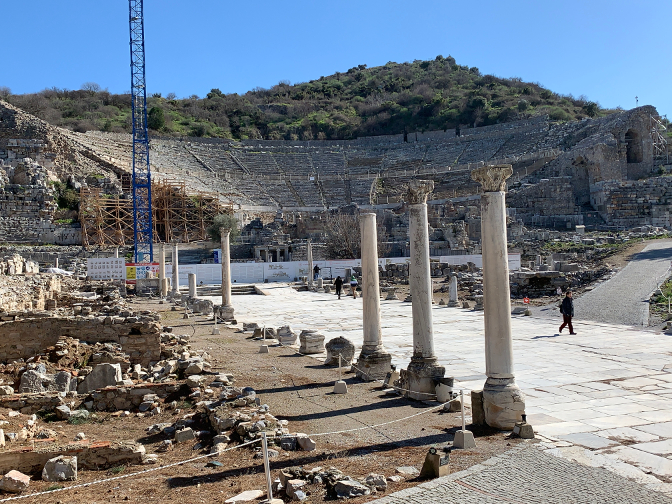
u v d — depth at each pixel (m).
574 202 79.38
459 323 27.33
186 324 28.28
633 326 24.36
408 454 9.02
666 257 44.41
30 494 8.26
